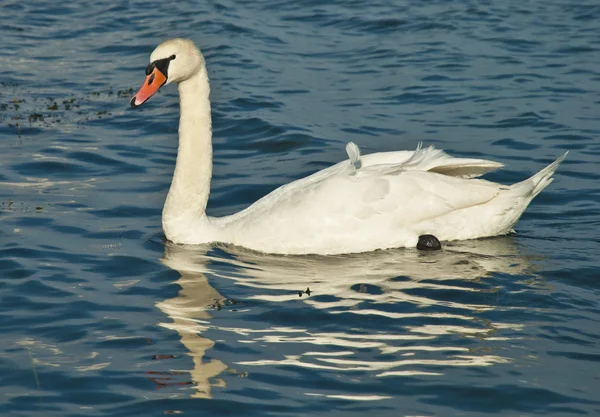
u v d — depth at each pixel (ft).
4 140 65.92
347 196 47.47
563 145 64.59
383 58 86.28
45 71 83.71
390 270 45.06
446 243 48.47
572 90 76.28
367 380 34.73
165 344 37.63
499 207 48.19
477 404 33.22
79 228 51.01
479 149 64.23
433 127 68.90
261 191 57.57
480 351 36.76
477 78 79.87
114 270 45.50
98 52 89.51
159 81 48.47
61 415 32.76
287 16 101.45
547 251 47.11
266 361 36.17
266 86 78.69
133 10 104.42
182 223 49.57
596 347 37.06
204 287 43.39
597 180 58.13
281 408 32.99
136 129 69.15
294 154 64.13
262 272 45.32
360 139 66.80
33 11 104.63
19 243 48.21
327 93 77.10
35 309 40.93
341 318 39.65
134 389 34.37
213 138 67.51
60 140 66.08
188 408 33.06
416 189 47.62
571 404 33.22
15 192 56.29
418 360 36.11
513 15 98.94
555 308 40.40
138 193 56.90
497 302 41.04
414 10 102.06
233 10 103.55
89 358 36.63
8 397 33.86
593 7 100.99
